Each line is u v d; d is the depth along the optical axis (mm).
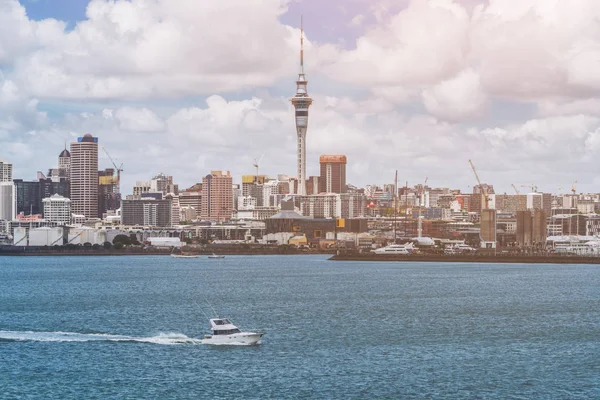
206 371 180125
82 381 172375
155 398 160750
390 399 160750
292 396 162125
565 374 179000
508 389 167000
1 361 189250
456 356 197500
